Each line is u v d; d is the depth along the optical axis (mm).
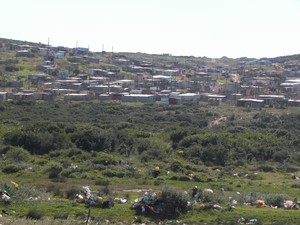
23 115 79875
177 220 27000
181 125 77312
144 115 86375
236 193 35719
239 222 26578
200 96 112625
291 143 62125
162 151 53781
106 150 53562
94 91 113312
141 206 28094
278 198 32625
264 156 56562
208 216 27797
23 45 184000
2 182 32688
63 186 36312
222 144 56969
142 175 43500
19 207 27469
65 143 52594
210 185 40750
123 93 111312
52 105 91875
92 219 25484
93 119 80000
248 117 86438
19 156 47875
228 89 126688
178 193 28766
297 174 50031
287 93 123438
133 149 54781
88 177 41250
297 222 26984
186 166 48125
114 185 38875
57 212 26734
